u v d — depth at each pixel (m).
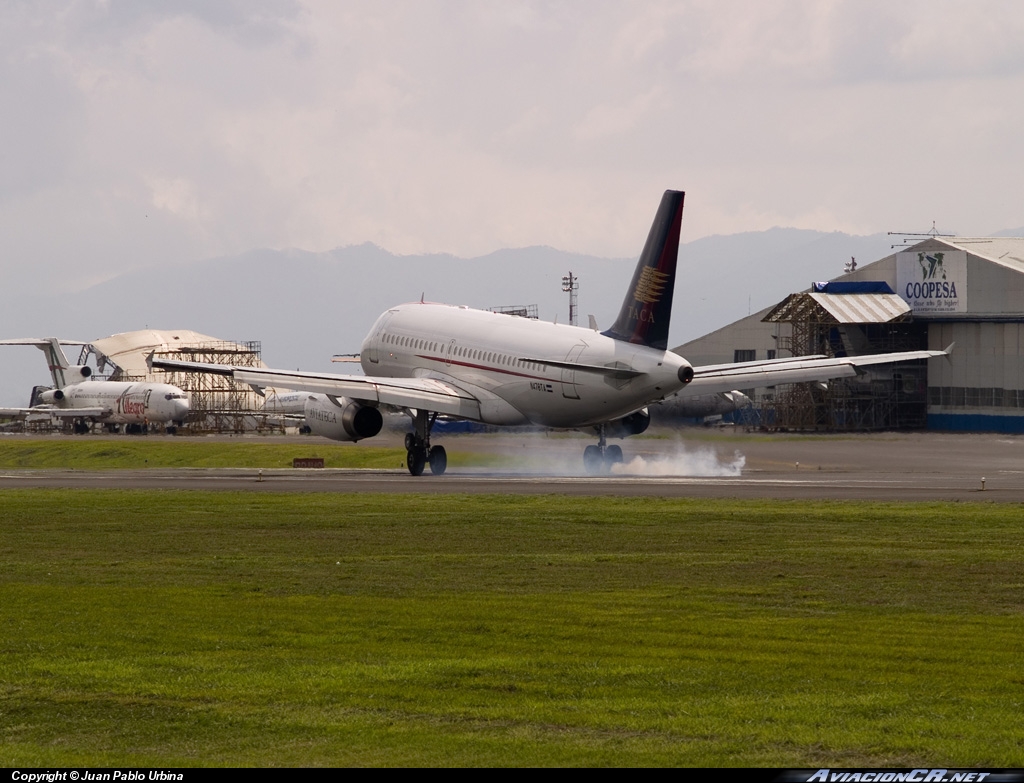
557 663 56.25
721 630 63.97
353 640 62.12
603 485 148.88
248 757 43.25
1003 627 64.69
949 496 130.25
